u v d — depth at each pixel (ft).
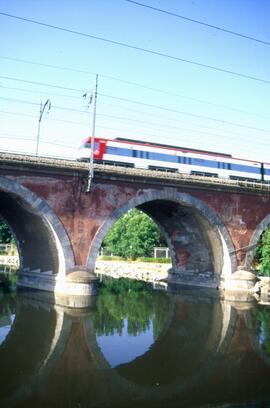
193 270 128.88
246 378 49.47
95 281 93.56
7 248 236.22
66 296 91.97
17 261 202.49
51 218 90.58
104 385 46.44
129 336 66.90
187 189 108.88
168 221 127.85
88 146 108.68
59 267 98.02
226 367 53.21
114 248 217.15
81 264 93.86
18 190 87.40
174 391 45.29
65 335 66.03
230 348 61.41
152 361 54.90
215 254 119.55
